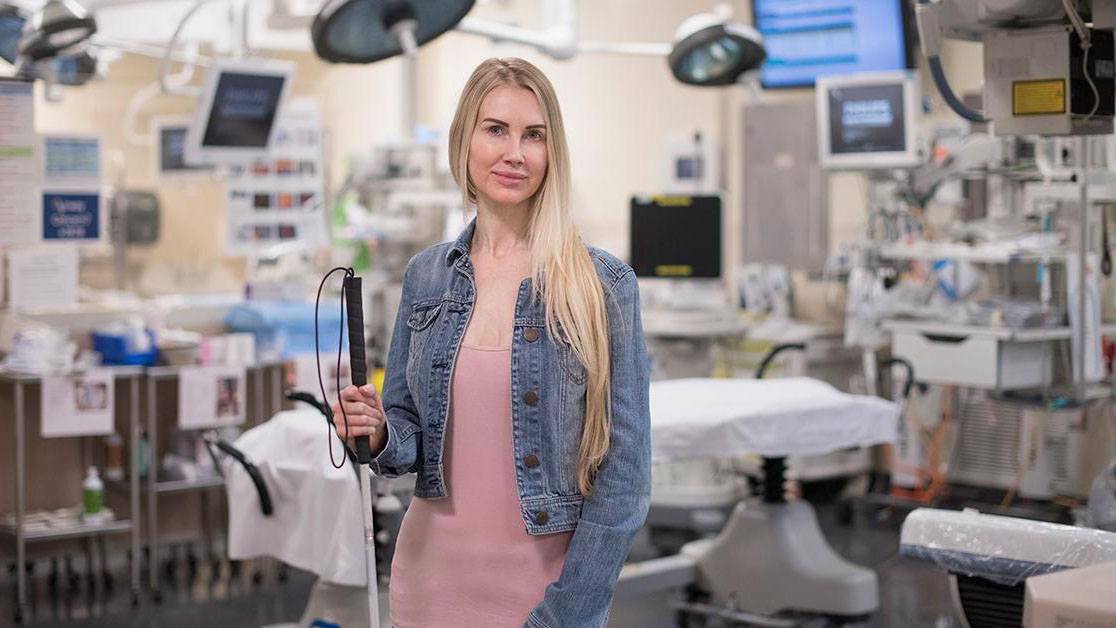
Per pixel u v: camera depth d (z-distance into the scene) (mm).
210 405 5621
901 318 6039
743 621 4656
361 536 3744
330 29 3820
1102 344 5844
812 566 4594
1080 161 5438
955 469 6766
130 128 8391
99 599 5316
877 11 7035
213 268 9164
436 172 8266
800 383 4609
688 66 5191
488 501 2139
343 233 8094
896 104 6062
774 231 7539
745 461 6969
